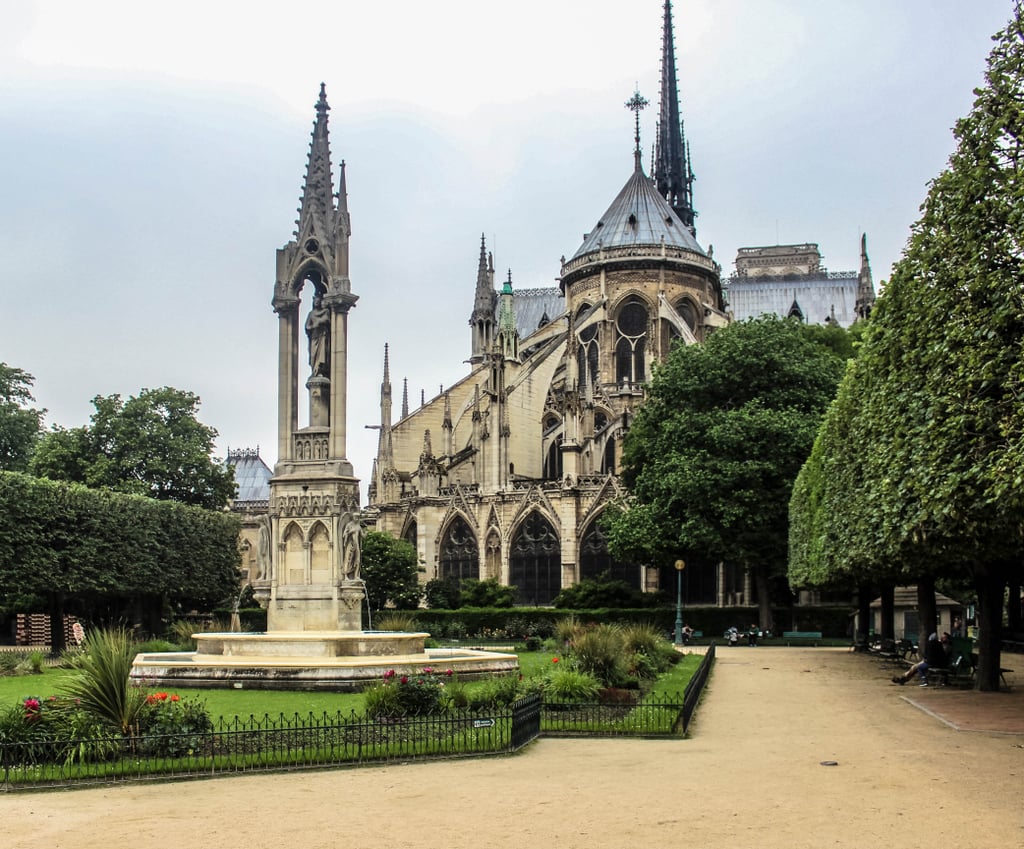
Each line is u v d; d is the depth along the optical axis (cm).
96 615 8119
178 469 9138
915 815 1798
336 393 4222
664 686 4203
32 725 2275
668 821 1766
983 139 3025
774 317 9006
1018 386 2686
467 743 2480
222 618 9238
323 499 4100
